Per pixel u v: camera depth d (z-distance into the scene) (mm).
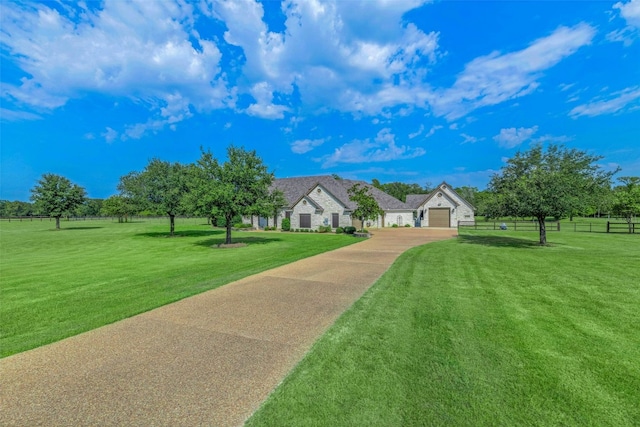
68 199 39594
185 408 3135
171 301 6855
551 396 3252
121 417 3004
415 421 2900
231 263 12281
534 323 5297
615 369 3779
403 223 41656
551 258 12156
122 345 4645
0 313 6254
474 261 11680
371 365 3941
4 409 3135
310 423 2895
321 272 10008
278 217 35688
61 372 3867
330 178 38375
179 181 26922
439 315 5742
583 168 17328
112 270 11078
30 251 18031
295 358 4191
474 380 3561
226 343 4691
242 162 19609
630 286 7770
